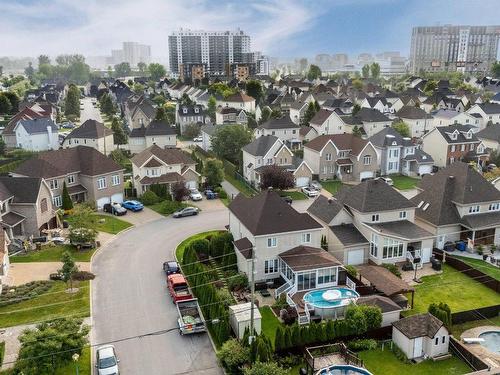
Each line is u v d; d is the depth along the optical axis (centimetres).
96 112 18562
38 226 5925
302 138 11431
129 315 4291
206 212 7194
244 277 4872
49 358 3266
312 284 4700
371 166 9125
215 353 3806
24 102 16462
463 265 5250
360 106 15512
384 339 4012
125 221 6744
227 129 10044
